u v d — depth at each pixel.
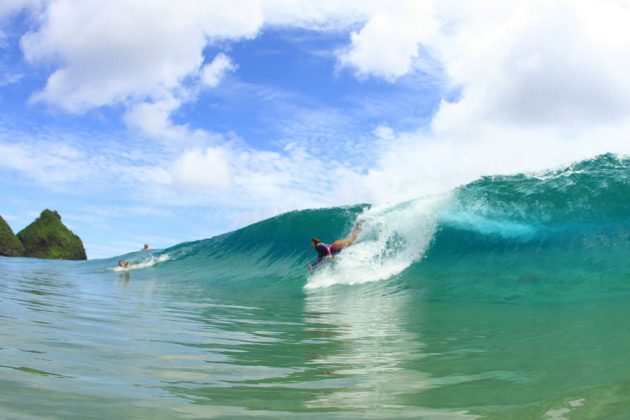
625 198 11.20
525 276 9.04
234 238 19.55
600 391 2.63
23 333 4.21
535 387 2.88
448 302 7.82
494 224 12.13
